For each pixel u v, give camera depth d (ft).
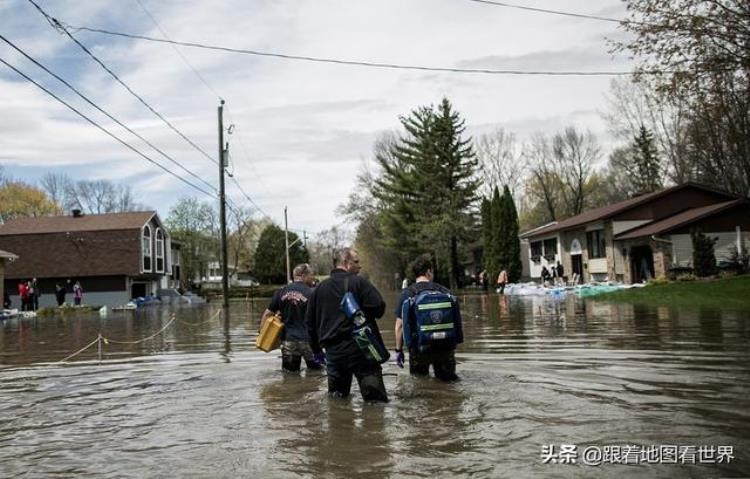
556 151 212.23
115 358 38.50
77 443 17.93
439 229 165.07
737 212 105.09
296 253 268.82
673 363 28.58
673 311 58.85
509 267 153.28
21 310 121.39
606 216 121.60
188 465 15.56
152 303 149.79
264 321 30.45
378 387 21.91
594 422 18.21
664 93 63.98
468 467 14.71
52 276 147.02
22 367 35.63
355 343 22.09
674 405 20.10
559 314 62.03
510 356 32.50
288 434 18.08
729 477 13.73
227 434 18.37
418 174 176.76
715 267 91.66
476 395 22.50
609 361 29.78
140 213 161.48
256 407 21.89
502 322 55.11
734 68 60.80
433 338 24.81
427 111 177.27
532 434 17.20
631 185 208.03
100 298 148.87
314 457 15.83
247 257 315.99
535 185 221.46
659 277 96.48
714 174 133.80
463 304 88.07
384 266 242.37
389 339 44.34
